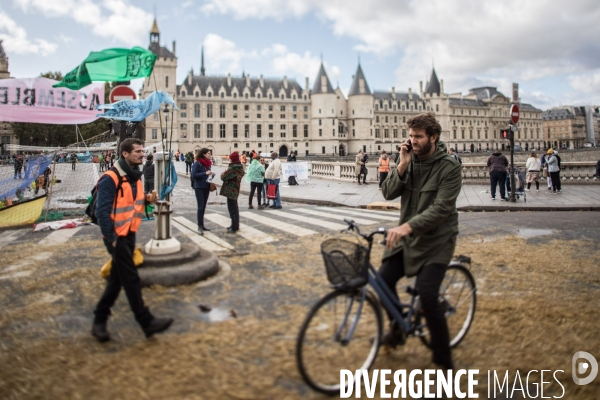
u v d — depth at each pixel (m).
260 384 3.24
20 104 9.62
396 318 3.47
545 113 185.00
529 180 19.30
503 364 3.68
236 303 4.96
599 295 5.30
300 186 23.53
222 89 114.19
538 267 6.50
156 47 105.38
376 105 135.25
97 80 7.84
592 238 8.76
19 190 11.02
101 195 3.96
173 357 3.67
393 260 3.70
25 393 3.17
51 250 7.72
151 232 9.48
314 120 121.62
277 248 7.80
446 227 3.53
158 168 11.46
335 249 3.35
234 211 9.45
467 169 23.45
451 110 144.00
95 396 3.12
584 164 22.27
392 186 3.81
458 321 4.03
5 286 5.75
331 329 3.20
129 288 3.94
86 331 4.28
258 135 118.75
